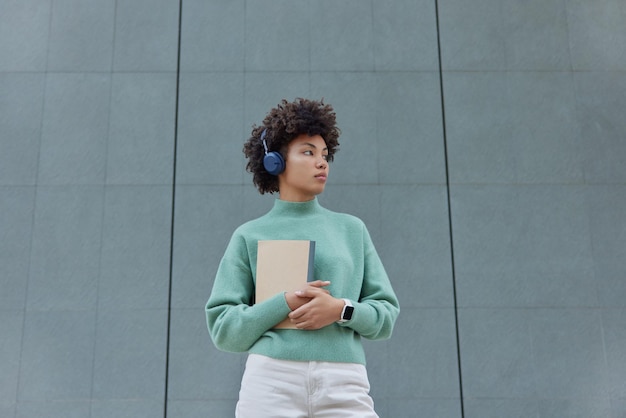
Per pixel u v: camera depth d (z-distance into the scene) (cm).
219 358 274
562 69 309
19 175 292
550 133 301
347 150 297
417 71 308
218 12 314
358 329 135
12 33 309
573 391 272
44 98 301
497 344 277
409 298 281
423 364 274
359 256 148
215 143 298
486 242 288
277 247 139
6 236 285
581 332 279
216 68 307
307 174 149
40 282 280
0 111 299
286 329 132
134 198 291
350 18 314
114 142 297
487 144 300
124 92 303
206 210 290
